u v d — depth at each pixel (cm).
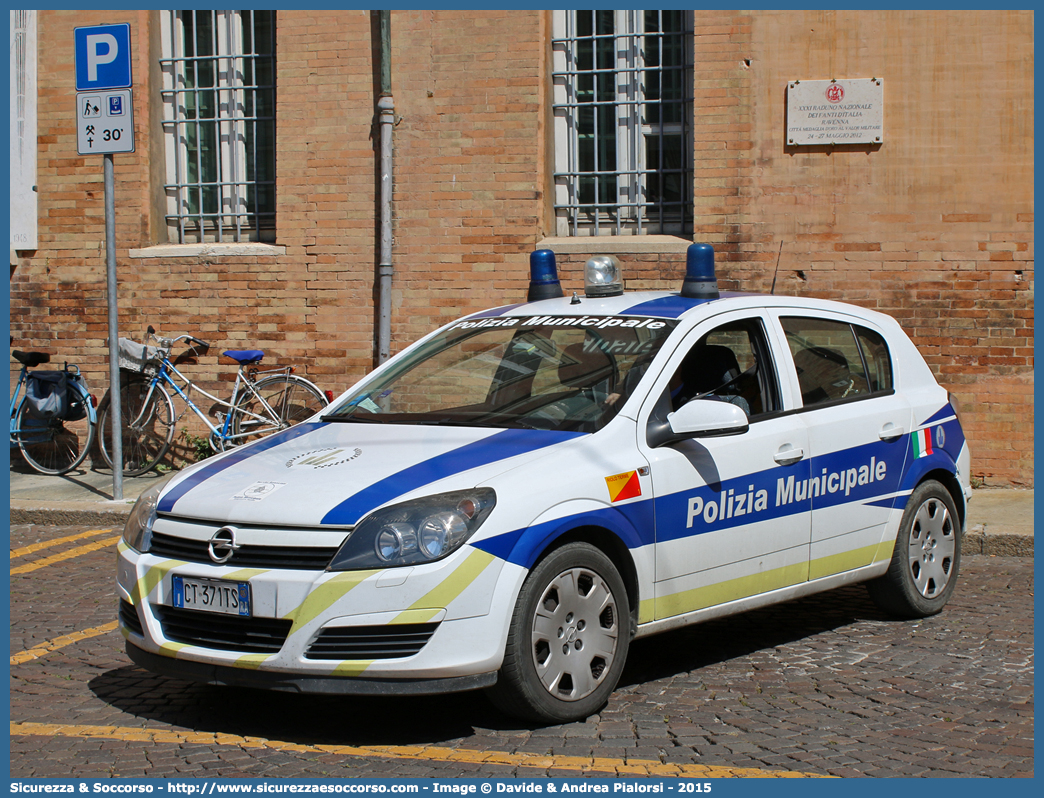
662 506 486
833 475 568
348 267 1057
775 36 972
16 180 1111
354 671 410
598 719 461
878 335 636
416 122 1030
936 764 412
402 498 428
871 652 561
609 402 500
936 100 955
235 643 426
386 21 1024
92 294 1105
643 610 481
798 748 428
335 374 1065
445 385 556
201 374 1091
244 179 1121
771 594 539
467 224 1027
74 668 543
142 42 1093
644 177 1048
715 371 540
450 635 414
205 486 466
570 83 1055
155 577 446
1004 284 952
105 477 1066
